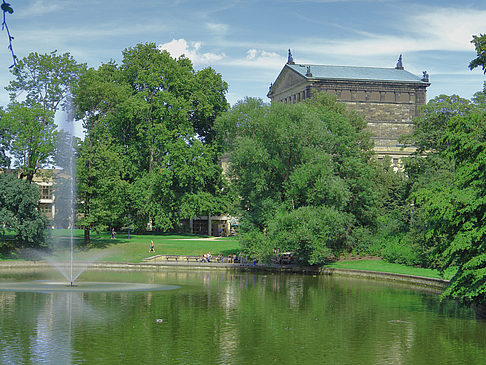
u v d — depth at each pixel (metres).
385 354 31.50
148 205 95.94
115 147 97.56
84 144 89.69
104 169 88.94
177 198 99.56
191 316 41.56
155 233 115.62
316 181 74.38
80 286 57.44
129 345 32.59
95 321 39.16
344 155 83.94
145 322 39.12
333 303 48.16
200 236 113.88
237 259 82.00
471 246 37.31
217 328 37.53
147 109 97.44
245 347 32.59
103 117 92.69
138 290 54.81
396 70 182.38
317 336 35.62
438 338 35.31
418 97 174.88
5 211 79.19
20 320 39.16
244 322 39.62
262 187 77.94
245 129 81.00
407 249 73.94
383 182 103.31
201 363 29.20
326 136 78.81
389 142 161.12
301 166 75.69
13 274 69.62
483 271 35.06
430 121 90.38
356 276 69.69
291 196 76.62
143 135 99.69
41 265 79.12
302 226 70.25
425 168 85.94
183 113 97.81
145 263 80.38
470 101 89.44
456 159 41.31
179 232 121.50
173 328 37.34
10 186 79.81
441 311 44.56
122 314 41.88
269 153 79.50
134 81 101.12
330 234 73.94
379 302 48.84
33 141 84.81
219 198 104.31
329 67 179.38
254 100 82.75
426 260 69.19
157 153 102.31
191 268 79.50
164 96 97.25
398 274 64.00
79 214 91.38
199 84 103.06
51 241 85.19
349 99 171.62
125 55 102.44
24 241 84.62
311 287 58.91
